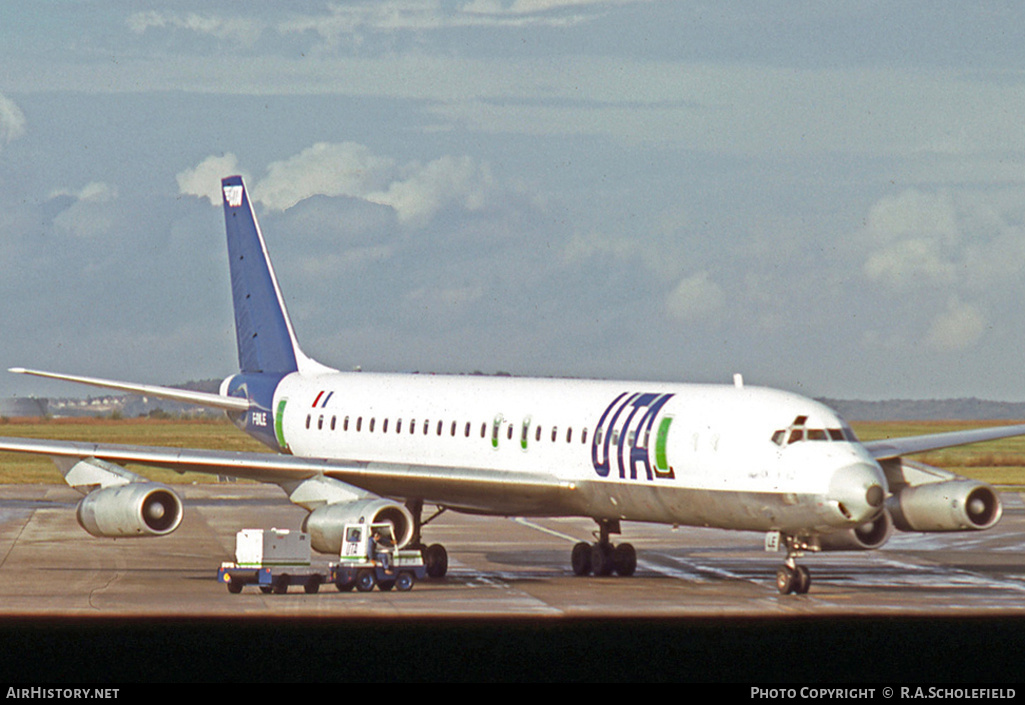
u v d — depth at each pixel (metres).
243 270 187.50
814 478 112.31
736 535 190.75
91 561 149.75
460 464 145.75
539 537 185.12
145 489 125.25
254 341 185.75
